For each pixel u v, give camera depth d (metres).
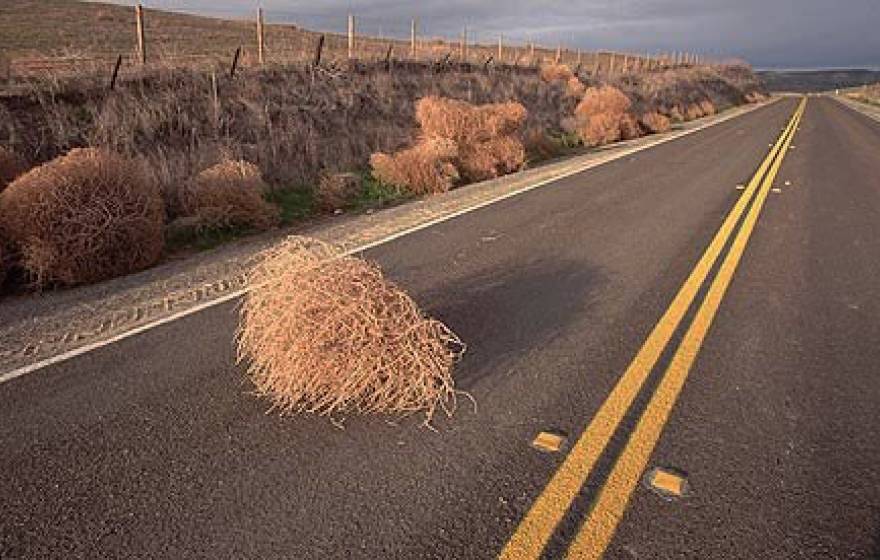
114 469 2.80
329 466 2.81
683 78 43.72
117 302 5.07
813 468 2.77
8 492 2.64
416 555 2.27
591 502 2.53
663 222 7.71
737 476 2.71
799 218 7.89
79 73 10.43
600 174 11.92
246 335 3.53
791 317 4.58
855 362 3.84
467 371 3.75
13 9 26.45
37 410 3.32
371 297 3.21
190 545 2.33
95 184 5.83
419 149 11.45
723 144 17.39
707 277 5.52
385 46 30.89
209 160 9.60
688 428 3.09
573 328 4.37
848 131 21.80
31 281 5.61
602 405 3.31
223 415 3.26
